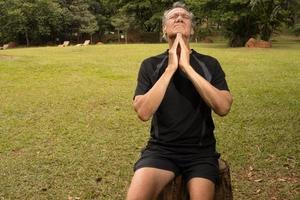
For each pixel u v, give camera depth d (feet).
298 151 20.45
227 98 11.43
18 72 47.29
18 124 26.50
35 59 58.44
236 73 45.34
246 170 18.38
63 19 147.43
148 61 12.19
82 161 19.84
